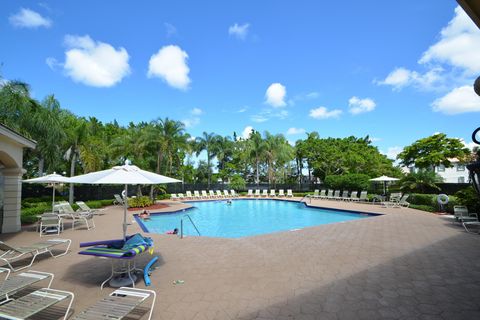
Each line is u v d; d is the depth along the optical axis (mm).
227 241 7996
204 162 34625
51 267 5707
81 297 4266
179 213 17797
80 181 5191
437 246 7125
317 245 7395
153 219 15492
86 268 5625
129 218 13562
